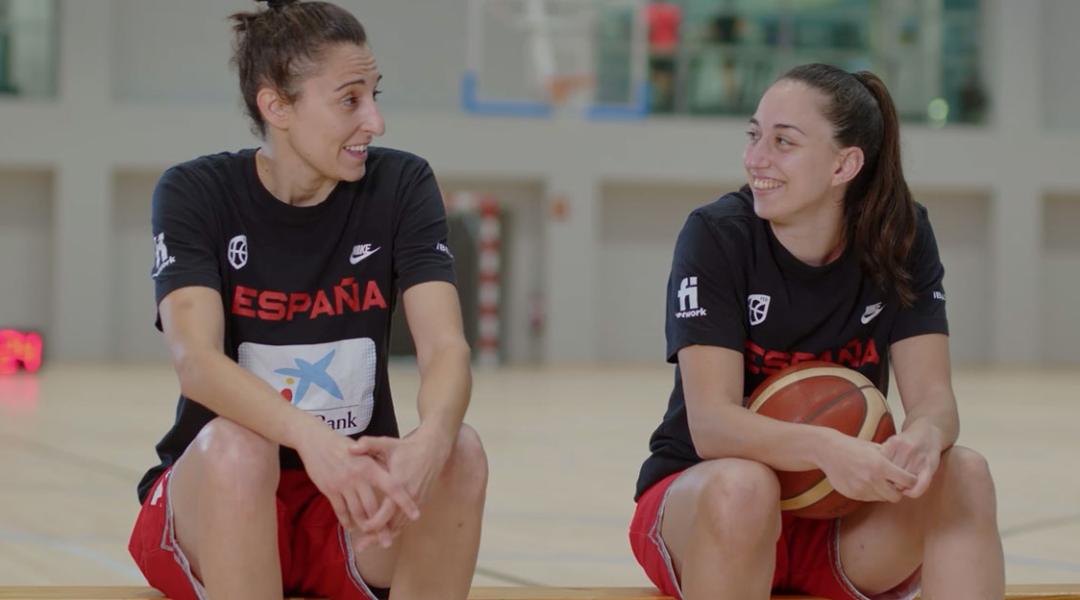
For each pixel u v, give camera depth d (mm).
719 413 2717
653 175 18891
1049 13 19875
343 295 2834
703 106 19141
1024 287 19625
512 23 18125
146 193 18250
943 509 2684
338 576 2793
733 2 19047
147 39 18000
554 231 18797
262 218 2803
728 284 2879
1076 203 20234
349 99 2674
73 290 17688
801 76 2846
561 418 9859
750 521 2549
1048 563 3979
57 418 9461
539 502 5375
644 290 19578
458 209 18703
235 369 2543
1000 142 19359
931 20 19375
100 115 17609
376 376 2867
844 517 2895
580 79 17906
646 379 15477
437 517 2570
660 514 2803
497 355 19297
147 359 18359
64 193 17594
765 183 2836
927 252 3002
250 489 2424
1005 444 8195
